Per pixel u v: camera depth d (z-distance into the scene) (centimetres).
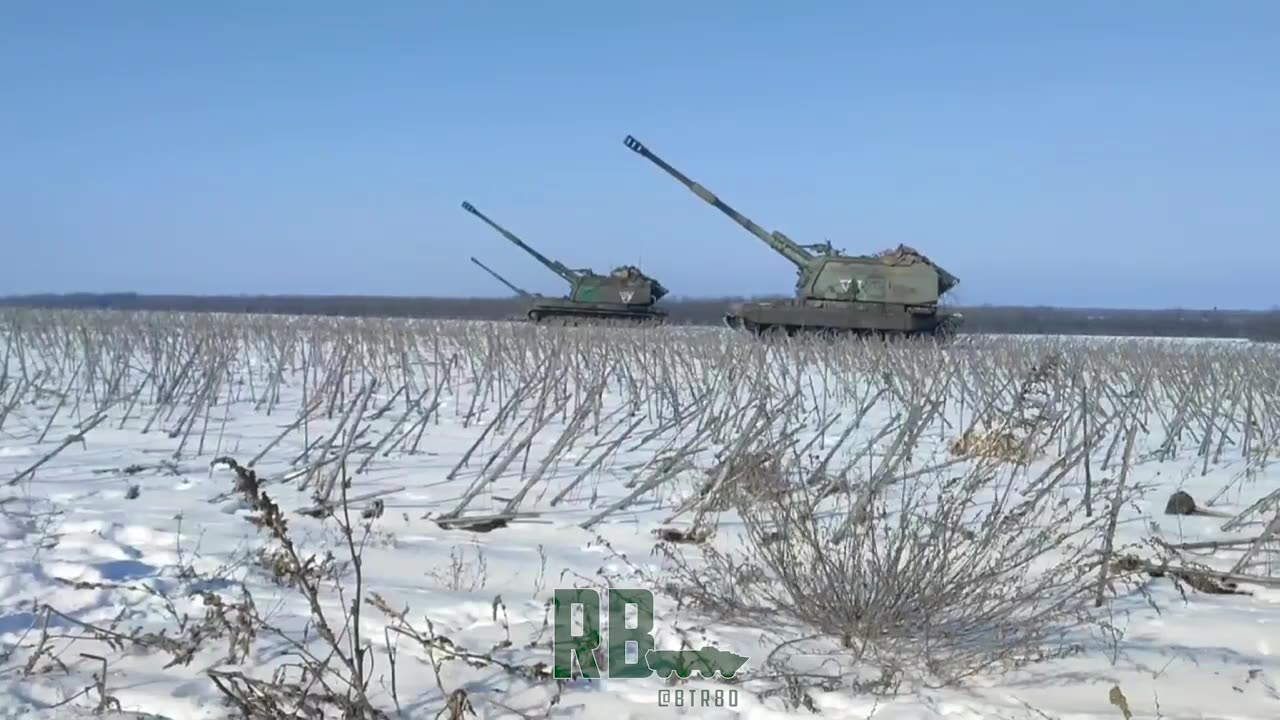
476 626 512
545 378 1066
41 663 455
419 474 913
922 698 441
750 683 452
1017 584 564
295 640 482
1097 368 1352
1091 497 831
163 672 452
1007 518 569
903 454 819
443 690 420
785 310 2697
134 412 1248
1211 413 1252
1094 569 619
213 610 484
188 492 798
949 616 497
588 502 815
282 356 1599
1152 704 435
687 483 872
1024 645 481
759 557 587
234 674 408
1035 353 1794
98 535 650
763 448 796
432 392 1556
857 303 2775
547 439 1141
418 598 547
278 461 952
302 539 666
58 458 934
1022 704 434
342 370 1259
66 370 1625
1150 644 509
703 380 1484
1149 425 1359
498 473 831
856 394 1488
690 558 641
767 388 1149
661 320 3453
